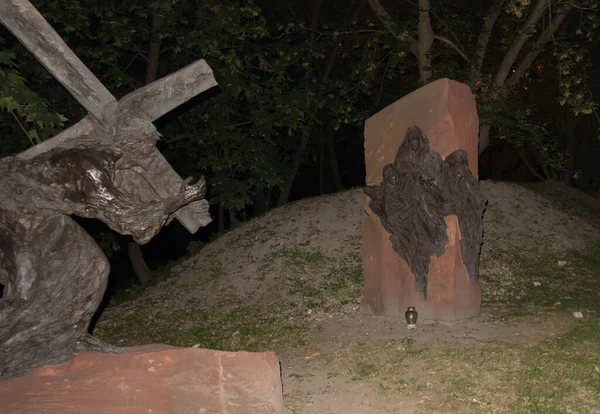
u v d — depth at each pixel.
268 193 21.88
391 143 10.45
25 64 12.95
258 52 16.12
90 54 13.70
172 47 15.53
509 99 18.33
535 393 6.66
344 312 11.38
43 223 5.31
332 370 8.33
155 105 5.44
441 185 9.78
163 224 5.46
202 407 5.55
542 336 8.81
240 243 15.66
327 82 18.25
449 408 6.62
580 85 18.25
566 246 15.67
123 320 12.96
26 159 5.43
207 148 16.97
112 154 5.34
